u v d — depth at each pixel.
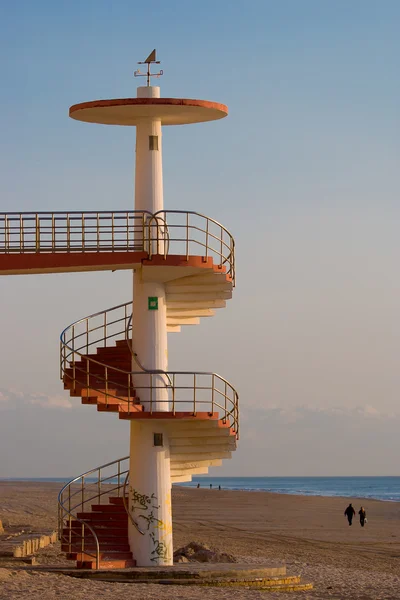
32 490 103.31
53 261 25.53
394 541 51.16
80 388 26.98
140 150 27.38
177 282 27.44
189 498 93.06
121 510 28.69
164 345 27.30
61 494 28.92
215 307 27.92
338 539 51.59
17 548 30.08
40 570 25.78
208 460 28.28
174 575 25.34
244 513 71.50
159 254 26.23
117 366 27.84
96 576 25.34
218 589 24.28
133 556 27.08
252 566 27.12
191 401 26.61
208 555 31.98
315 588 28.08
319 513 75.25
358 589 28.31
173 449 27.53
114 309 29.48
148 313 27.20
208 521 61.72
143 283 27.27
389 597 26.62
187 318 28.58
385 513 78.44
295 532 55.12
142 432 27.27
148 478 27.12
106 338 29.39
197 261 26.44
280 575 26.86
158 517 27.08
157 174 27.28
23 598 20.88
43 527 42.66
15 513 57.81
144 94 27.20
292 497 101.38
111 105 26.52
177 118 27.73
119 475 30.08
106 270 26.77
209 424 27.19
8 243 25.38
